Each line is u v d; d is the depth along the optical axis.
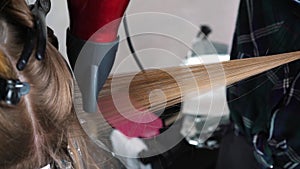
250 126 1.18
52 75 0.63
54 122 0.65
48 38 0.67
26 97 0.61
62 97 0.64
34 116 0.63
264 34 1.06
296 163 1.11
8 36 0.60
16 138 0.61
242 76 0.74
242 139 1.26
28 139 0.62
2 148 0.61
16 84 0.59
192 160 1.24
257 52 1.09
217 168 1.36
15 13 0.61
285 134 1.08
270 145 1.12
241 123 1.22
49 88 0.63
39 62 0.62
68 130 0.68
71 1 0.67
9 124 0.60
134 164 0.90
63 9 1.55
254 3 1.06
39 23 0.62
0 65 0.58
